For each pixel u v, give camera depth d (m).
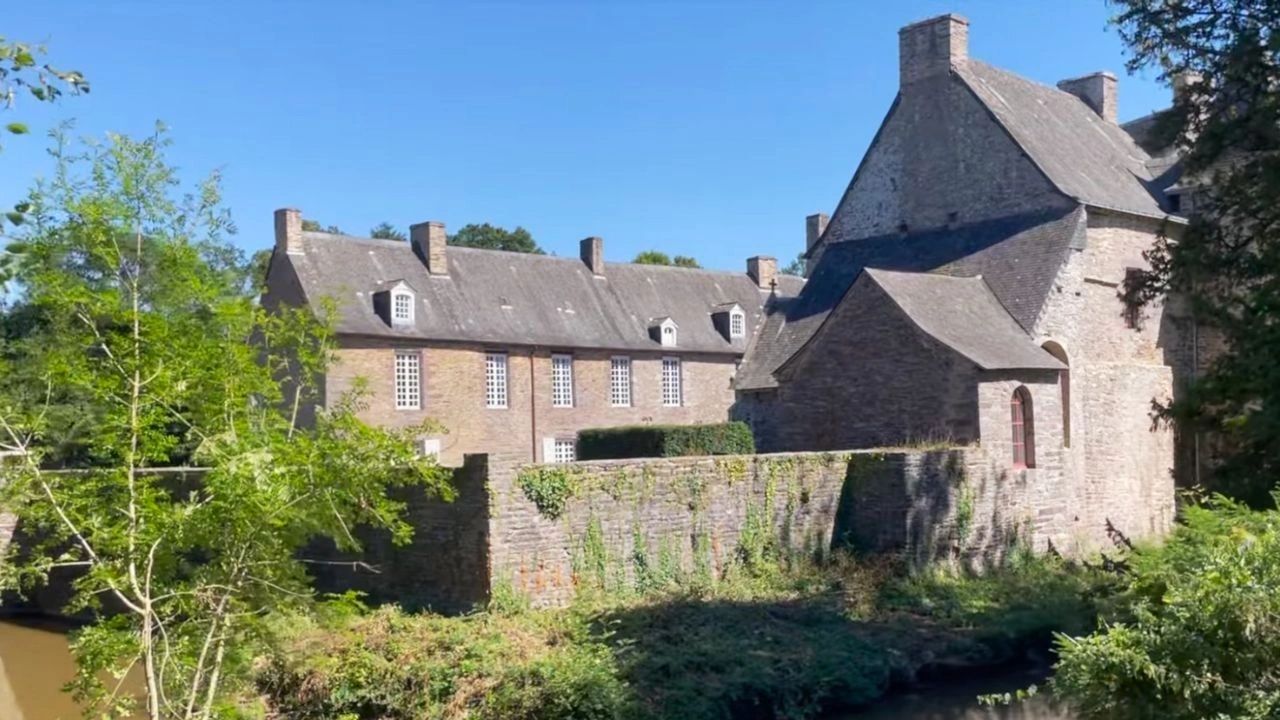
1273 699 7.79
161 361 8.28
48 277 8.05
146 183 8.53
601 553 18.84
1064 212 27.45
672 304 49.44
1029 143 29.00
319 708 14.26
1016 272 27.09
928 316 24.53
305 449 8.55
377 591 19.39
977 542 22.62
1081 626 18.09
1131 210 28.58
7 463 7.96
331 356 10.48
